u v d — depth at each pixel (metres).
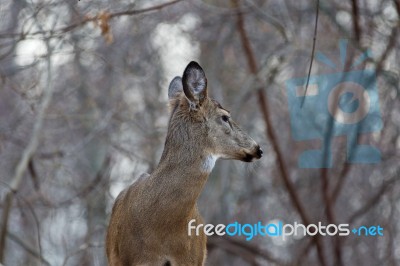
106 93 21.06
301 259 18.47
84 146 20.34
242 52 20.81
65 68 21.19
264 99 18.70
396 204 21.50
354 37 16.91
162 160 10.81
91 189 19.80
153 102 20.91
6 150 20.53
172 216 10.71
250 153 10.91
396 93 18.02
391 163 20.22
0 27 17.67
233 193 21.80
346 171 18.06
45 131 20.11
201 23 20.66
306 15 19.30
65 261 16.30
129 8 15.80
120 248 11.02
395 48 17.52
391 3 17.33
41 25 15.20
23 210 18.67
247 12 18.19
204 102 10.78
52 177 19.86
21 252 19.91
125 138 21.69
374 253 20.48
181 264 10.92
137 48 21.09
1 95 20.45
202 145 10.76
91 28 17.56
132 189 11.17
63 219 20.91
